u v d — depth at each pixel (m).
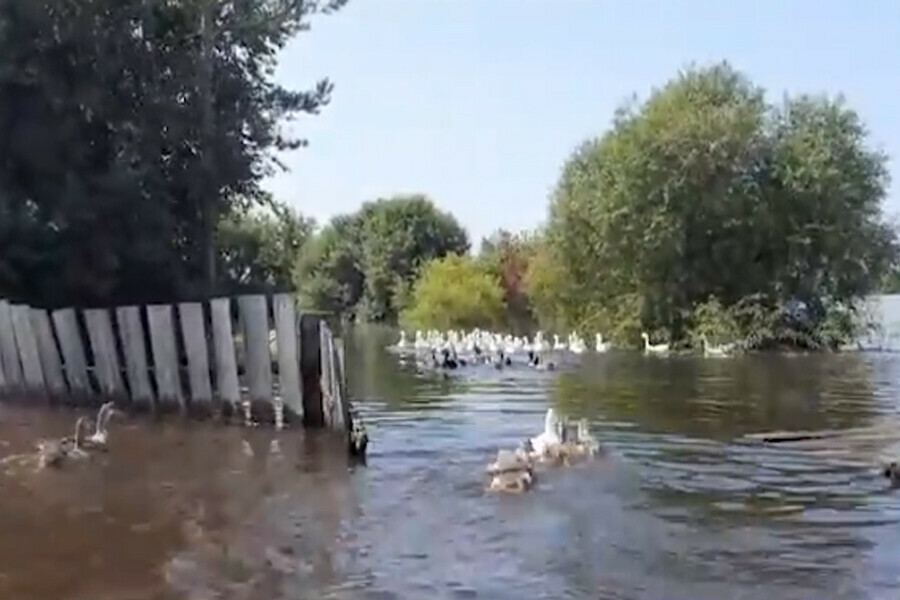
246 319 16.61
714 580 8.22
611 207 50.34
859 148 51.16
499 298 64.12
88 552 8.90
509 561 8.70
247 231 44.00
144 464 13.17
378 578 8.16
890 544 9.38
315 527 9.80
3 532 9.58
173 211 28.89
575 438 15.17
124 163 26.61
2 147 25.92
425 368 32.81
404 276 89.19
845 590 7.96
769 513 10.62
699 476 12.70
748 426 17.55
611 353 43.19
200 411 17.12
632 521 10.21
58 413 17.86
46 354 19.33
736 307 47.69
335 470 12.88
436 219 95.81
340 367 15.46
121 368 18.36
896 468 12.59
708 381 27.53
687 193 49.44
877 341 50.12
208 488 11.66
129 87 27.80
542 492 11.62
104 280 26.09
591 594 7.82
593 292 52.94
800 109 51.53
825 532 9.82
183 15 29.20
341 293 97.19
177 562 8.59
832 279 50.31
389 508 10.67
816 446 15.11
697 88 51.94
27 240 24.88
